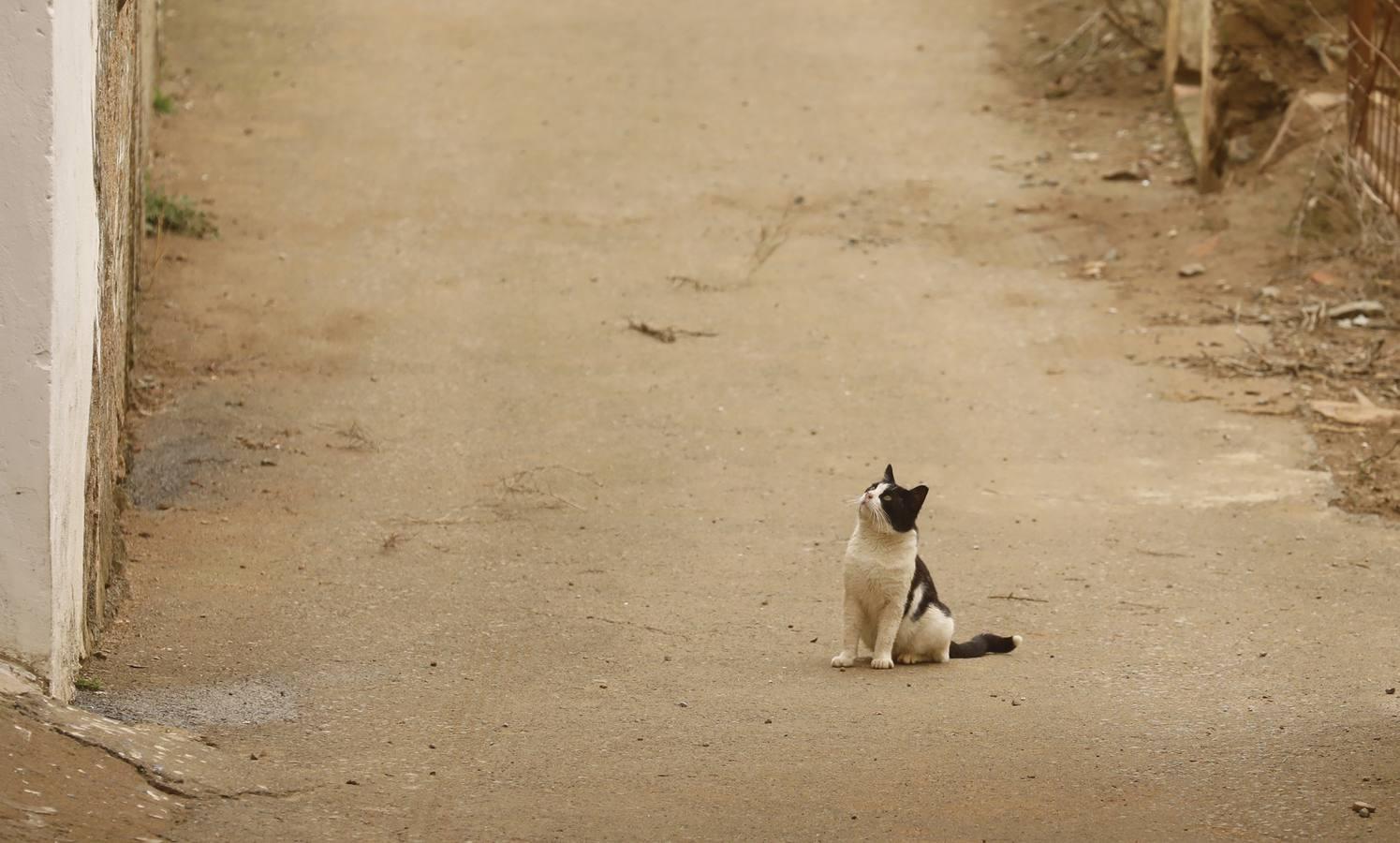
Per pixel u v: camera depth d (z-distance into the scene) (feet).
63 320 23.36
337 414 48.16
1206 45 69.00
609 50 85.56
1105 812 21.13
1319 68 66.23
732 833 20.44
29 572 22.84
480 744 24.54
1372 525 39.81
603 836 20.30
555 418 48.37
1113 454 45.75
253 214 65.21
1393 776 22.27
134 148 45.93
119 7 33.47
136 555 36.50
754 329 56.18
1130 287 59.67
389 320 56.13
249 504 41.04
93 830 18.74
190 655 29.53
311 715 25.99
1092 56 84.94
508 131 75.15
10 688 22.15
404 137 74.23
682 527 39.81
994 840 20.13
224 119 75.15
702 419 48.52
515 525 39.78
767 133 75.97
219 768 22.29
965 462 45.37
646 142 74.43
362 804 21.30
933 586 30.04
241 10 89.10
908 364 53.26
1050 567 36.76
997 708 26.43
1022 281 60.90
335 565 36.42
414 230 64.54
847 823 20.79
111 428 32.91
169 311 55.31
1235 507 41.29
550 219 66.18
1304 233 61.31
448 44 85.71
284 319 55.62
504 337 54.95
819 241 64.75
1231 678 28.48
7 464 22.53
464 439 46.55
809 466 44.93
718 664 29.63
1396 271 58.08
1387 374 50.70
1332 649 30.45
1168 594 34.73
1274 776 22.48
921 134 76.28
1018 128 77.15
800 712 26.23
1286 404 48.73
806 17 90.84
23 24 21.85
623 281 60.29
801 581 35.70
